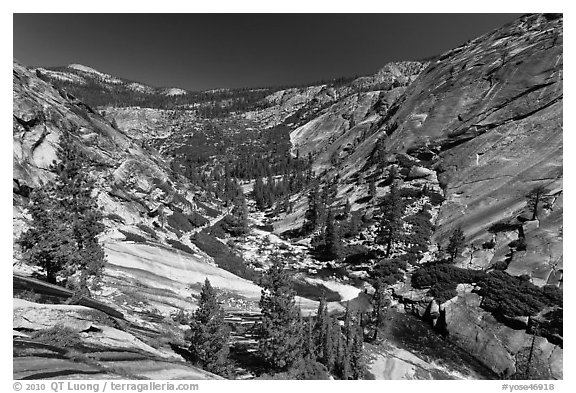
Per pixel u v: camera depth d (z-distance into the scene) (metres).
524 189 58.09
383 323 43.31
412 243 61.50
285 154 194.75
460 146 79.06
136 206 58.81
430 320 45.41
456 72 98.69
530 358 34.78
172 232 63.41
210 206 99.25
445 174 76.25
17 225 30.78
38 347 14.20
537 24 91.56
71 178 30.36
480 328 40.72
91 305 22.00
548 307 38.94
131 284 34.78
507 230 52.62
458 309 43.56
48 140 45.75
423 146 85.38
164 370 16.72
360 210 81.12
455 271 49.62
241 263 61.12
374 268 59.16
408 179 80.75
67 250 24.80
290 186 138.75
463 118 82.94
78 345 15.61
